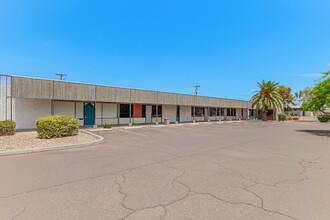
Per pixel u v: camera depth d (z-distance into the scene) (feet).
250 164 20.27
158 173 16.74
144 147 28.66
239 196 12.44
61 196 12.00
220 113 108.78
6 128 33.86
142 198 11.89
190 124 79.25
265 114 128.06
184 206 10.96
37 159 20.75
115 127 57.72
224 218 9.80
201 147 29.55
